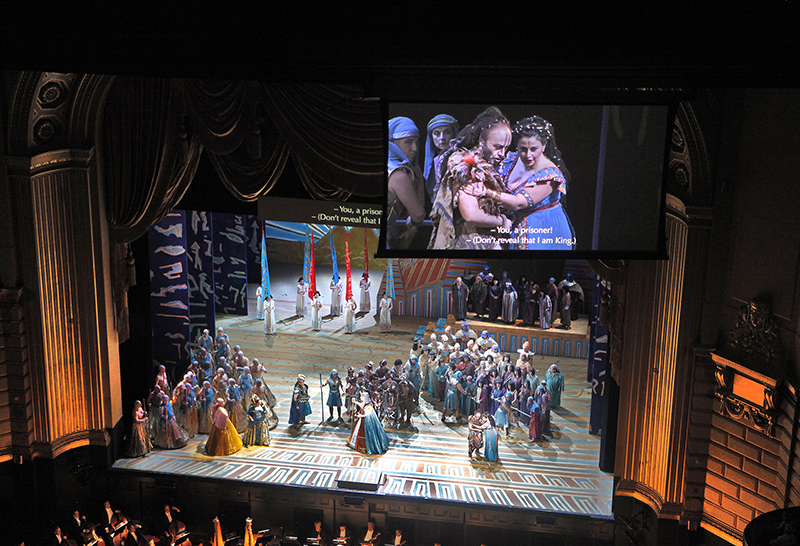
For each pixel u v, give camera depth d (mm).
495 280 21469
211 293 19125
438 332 21484
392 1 8352
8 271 14023
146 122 14445
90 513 15477
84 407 15273
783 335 11734
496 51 8758
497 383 17062
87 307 14945
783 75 9180
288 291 25500
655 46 8766
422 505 14477
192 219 18594
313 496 14797
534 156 11578
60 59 9203
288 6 8438
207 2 8477
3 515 14930
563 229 11820
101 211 14805
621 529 14094
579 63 9047
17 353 14242
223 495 15164
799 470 11242
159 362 18125
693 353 13016
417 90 10836
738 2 8250
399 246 12008
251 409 16375
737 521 12898
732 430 12773
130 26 8656
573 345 20891
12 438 14664
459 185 11727
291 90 13820
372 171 14008
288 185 14750
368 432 16031
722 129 12305
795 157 11312
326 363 20156
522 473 15422
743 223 12336
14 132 13562
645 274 13602
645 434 13961
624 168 11422
